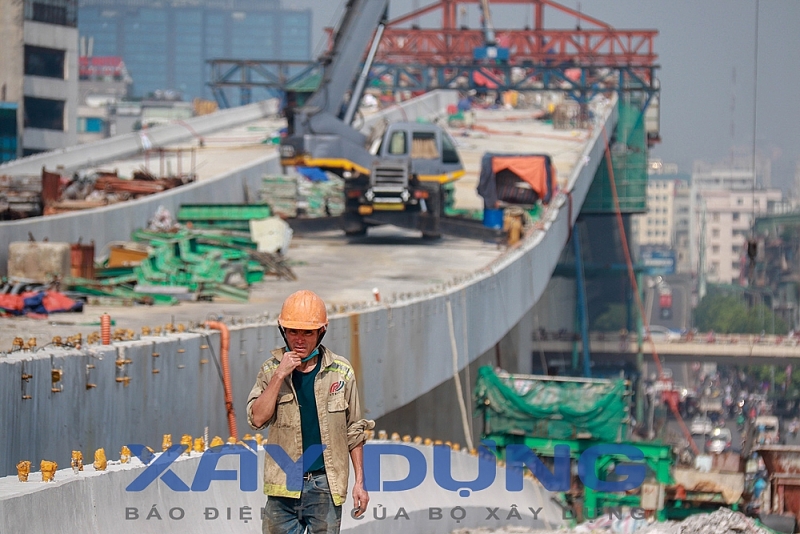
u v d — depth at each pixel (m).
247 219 127.56
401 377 87.31
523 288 131.88
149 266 94.31
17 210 113.50
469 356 105.75
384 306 84.50
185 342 56.44
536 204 161.75
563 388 88.44
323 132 144.12
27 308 74.69
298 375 24.12
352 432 24.52
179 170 185.00
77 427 46.16
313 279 108.38
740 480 80.50
